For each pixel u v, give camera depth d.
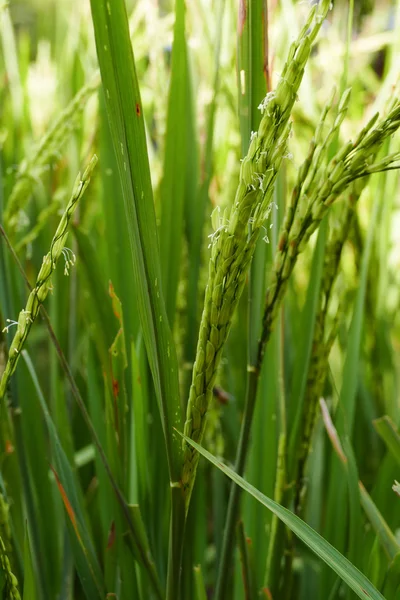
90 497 0.76
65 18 1.27
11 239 0.66
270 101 0.37
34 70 1.34
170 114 0.60
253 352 0.48
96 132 0.87
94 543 0.65
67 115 0.66
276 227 0.55
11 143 1.02
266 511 0.62
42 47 1.33
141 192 0.42
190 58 0.73
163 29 0.90
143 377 0.61
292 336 0.82
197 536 0.69
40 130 1.16
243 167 0.38
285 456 0.55
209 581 0.83
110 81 0.40
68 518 0.53
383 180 0.60
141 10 0.87
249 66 0.47
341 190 0.43
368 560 0.58
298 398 0.58
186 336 0.70
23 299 0.78
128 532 0.53
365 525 0.63
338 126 0.43
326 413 0.58
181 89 0.60
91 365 0.67
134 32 0.83
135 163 0.41
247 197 0.38
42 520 0.66
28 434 0.64
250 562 0.57
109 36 0.40
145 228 0.42
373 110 0.69
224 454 0.91
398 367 0.96
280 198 0.56
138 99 0.41
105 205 0.66
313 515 0.72
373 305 0.78
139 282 0.43
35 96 1.17
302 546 0.73
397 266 1.07
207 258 0.80
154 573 0.52
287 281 0.46
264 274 0.48
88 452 0.85
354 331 0.60
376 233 0.78
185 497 0.44
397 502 0.60
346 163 0.42
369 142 0.41
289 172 0.86
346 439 0.56
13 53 1.02
